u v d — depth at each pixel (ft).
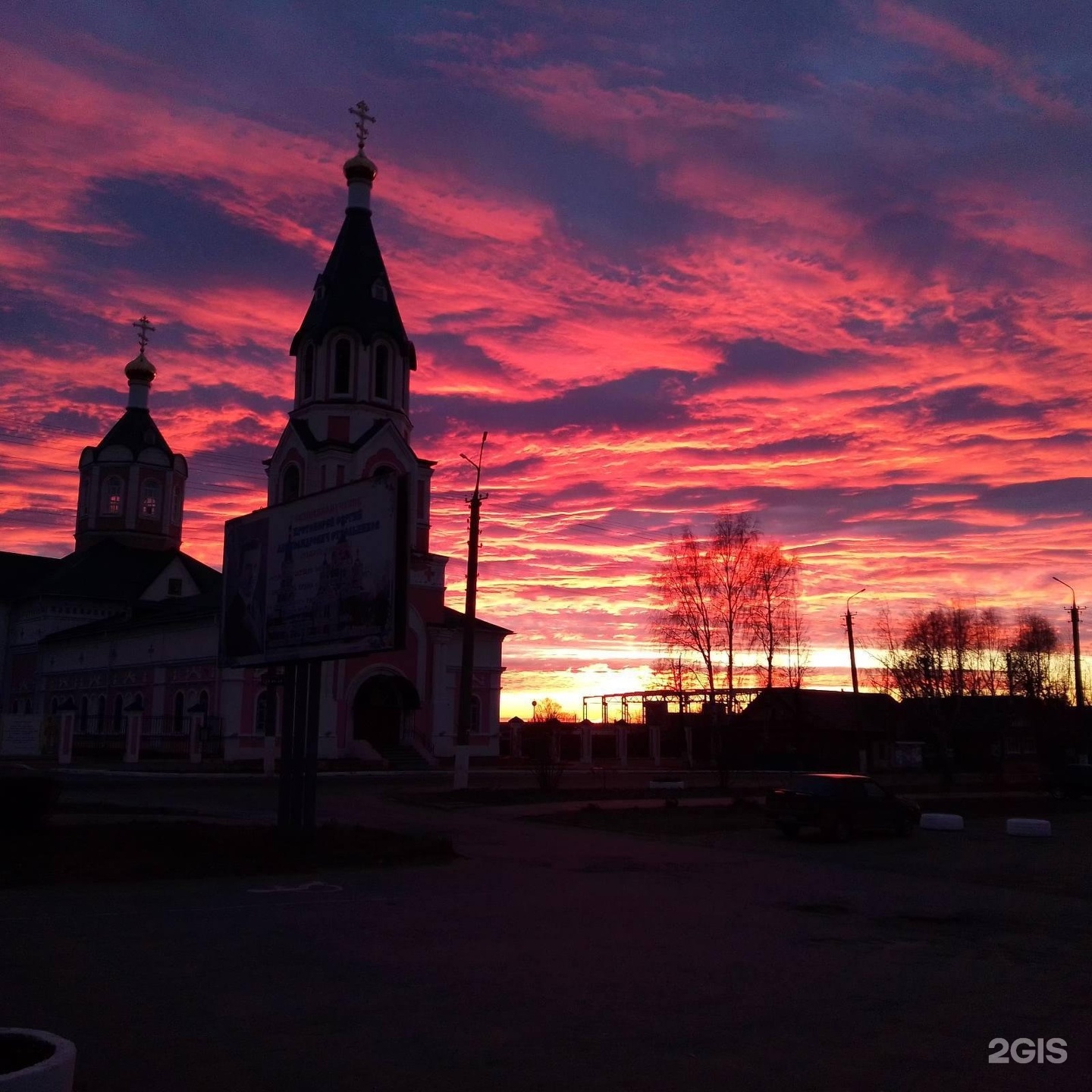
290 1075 21.80
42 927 36.99
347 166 178.29
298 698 64.75
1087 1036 26.13
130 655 191.62
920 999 29.63
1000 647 194.18
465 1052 23.50
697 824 86.58
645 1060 23.20
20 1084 13.97
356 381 169.68
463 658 117.50
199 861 52.65
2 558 254.68
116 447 245.24
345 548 61.72
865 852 73.26
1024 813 114.52
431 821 83.61
